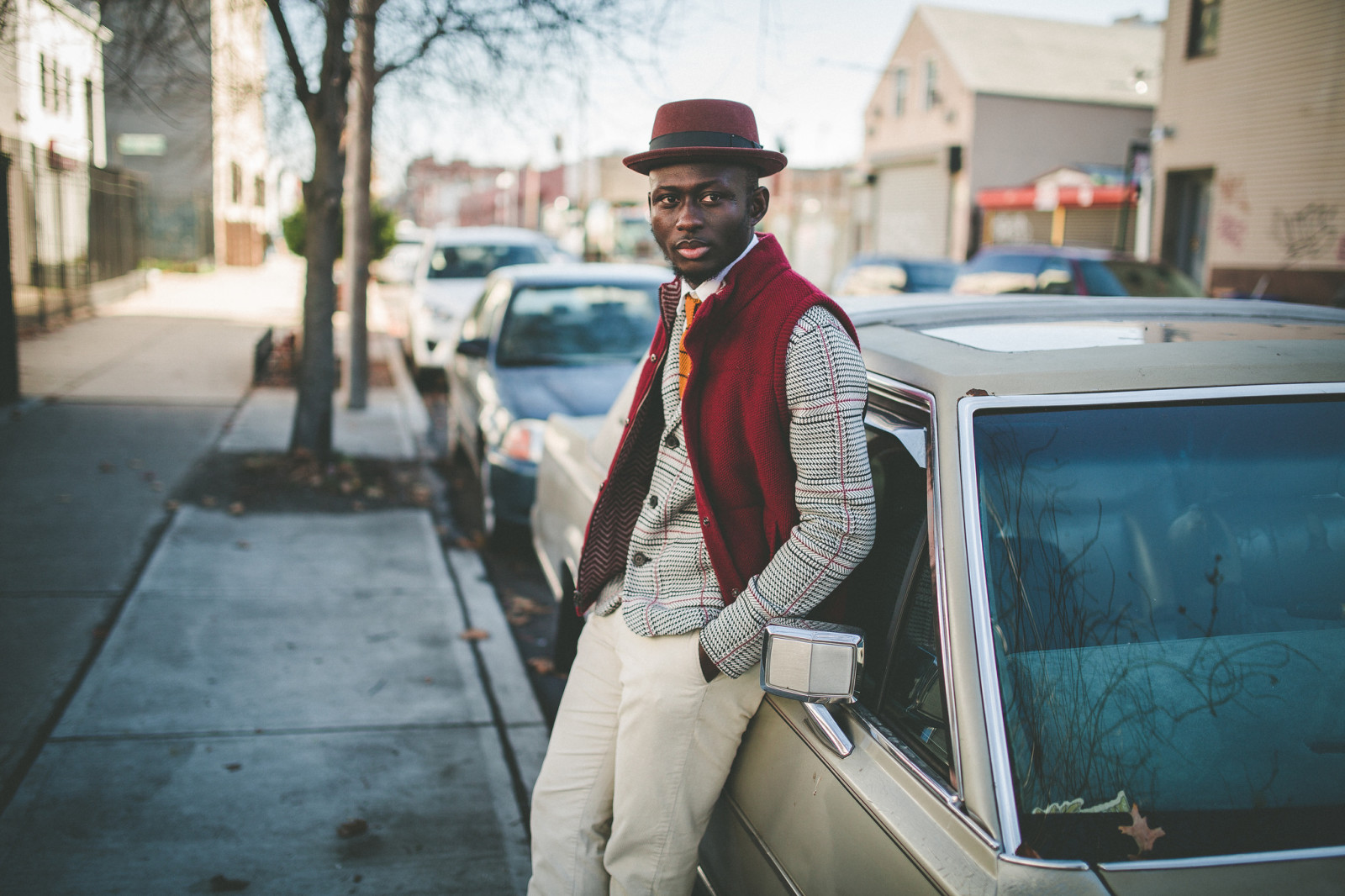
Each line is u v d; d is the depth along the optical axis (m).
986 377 1.87
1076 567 1.70
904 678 1.79
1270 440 1.83
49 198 16.27
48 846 3.09
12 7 5.27
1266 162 15.41
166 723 3.87
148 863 3.04
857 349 1.83
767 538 1.91
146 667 4.33
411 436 9.30
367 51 7.26
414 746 3.80
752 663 1.84
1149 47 31.67
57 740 3.71
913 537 1.88
